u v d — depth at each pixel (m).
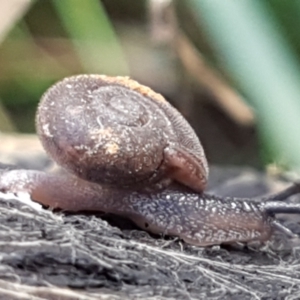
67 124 0.08
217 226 0.08
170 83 0.16
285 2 0.08
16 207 0.07
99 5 0.13
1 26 0.11
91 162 0.08
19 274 0.06
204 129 0.17
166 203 0.08
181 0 0.15
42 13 0.16
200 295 0.07
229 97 0.15
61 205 0.08
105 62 0.14
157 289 0.07
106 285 0.06
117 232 0.07
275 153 0.08
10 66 0.16
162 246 0.08
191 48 0.14
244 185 0.11
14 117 0.16
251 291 0.07
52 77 0.16
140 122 0.08
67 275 0.06
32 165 0.11
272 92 0.07
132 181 0.08
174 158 0.08
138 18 0.16
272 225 0.09
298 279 0.07
